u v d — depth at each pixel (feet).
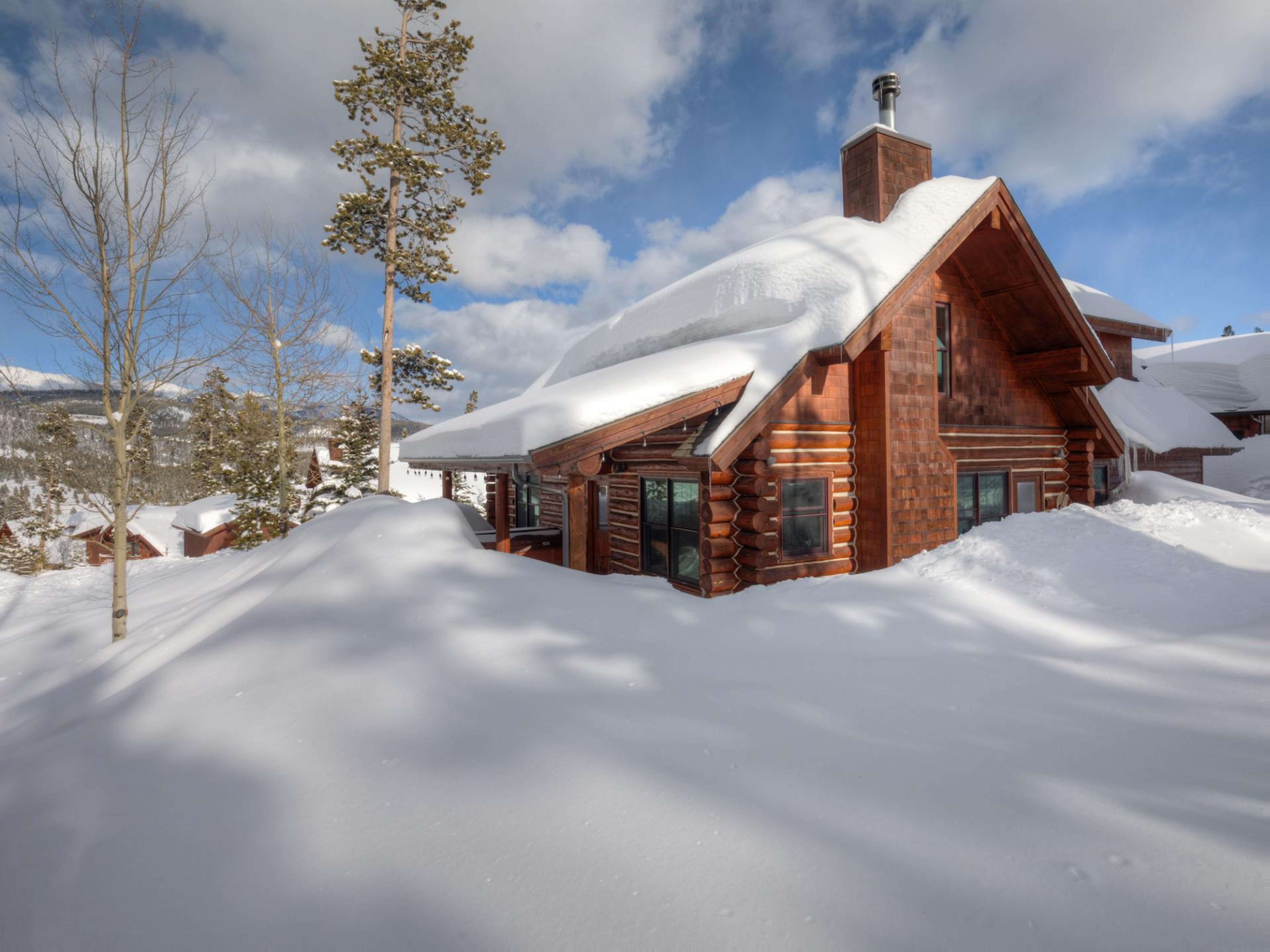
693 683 13.46
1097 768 9.23
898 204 34.14
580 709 12.19
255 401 67.26
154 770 11.19
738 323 33.22
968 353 34.91
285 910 7.18
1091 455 38.68
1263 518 24.54
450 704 12.67
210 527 83.92
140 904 7.54
